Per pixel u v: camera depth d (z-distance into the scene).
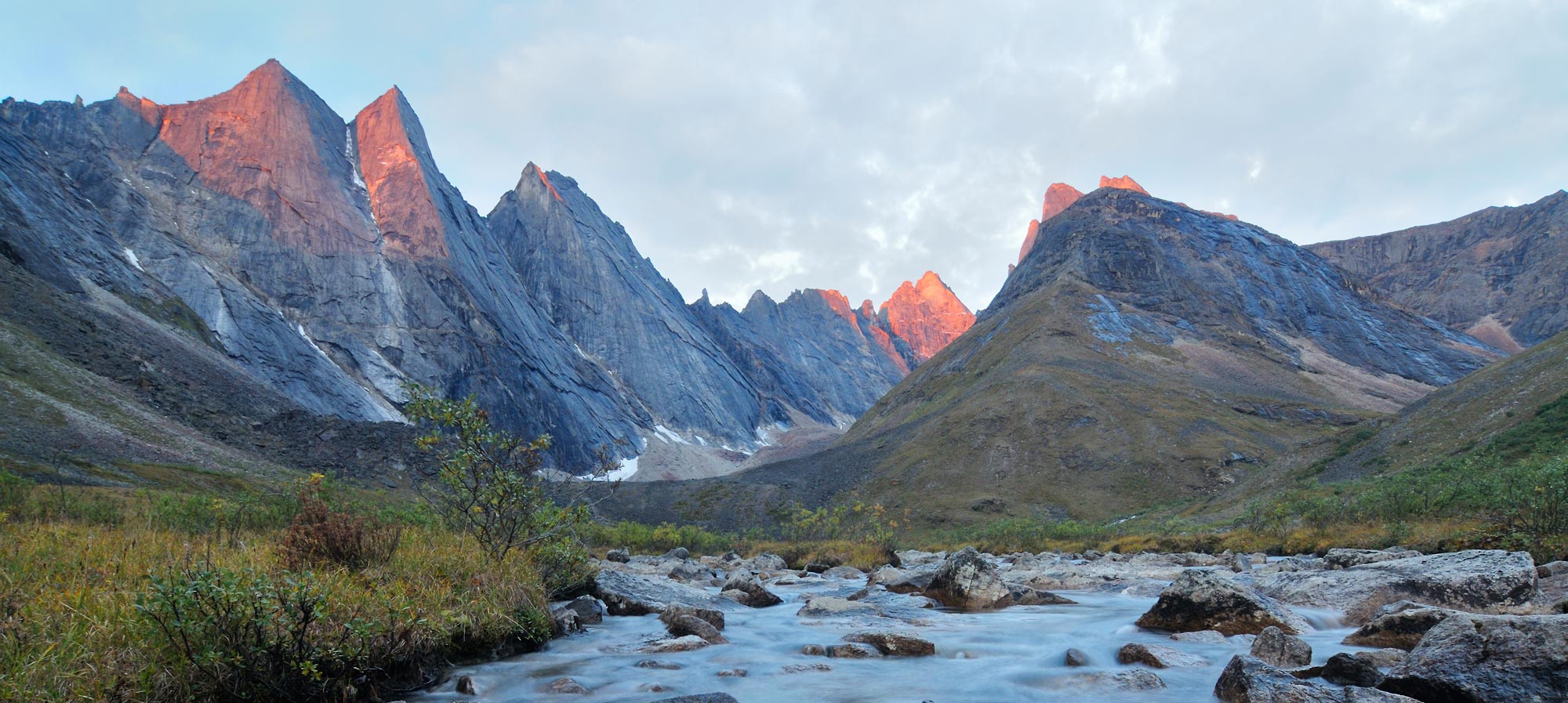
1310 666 10.05
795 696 9.90
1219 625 13.99
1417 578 14.83
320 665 8.64
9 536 11.12
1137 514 103.19
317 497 13.07
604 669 11.29
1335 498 39.59
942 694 10.02
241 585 8.38
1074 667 11.58
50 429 58.81
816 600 18.30
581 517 16.45
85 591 8.48
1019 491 117.38
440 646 10.83
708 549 53.09
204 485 60.34
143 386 85.75
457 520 15.76
